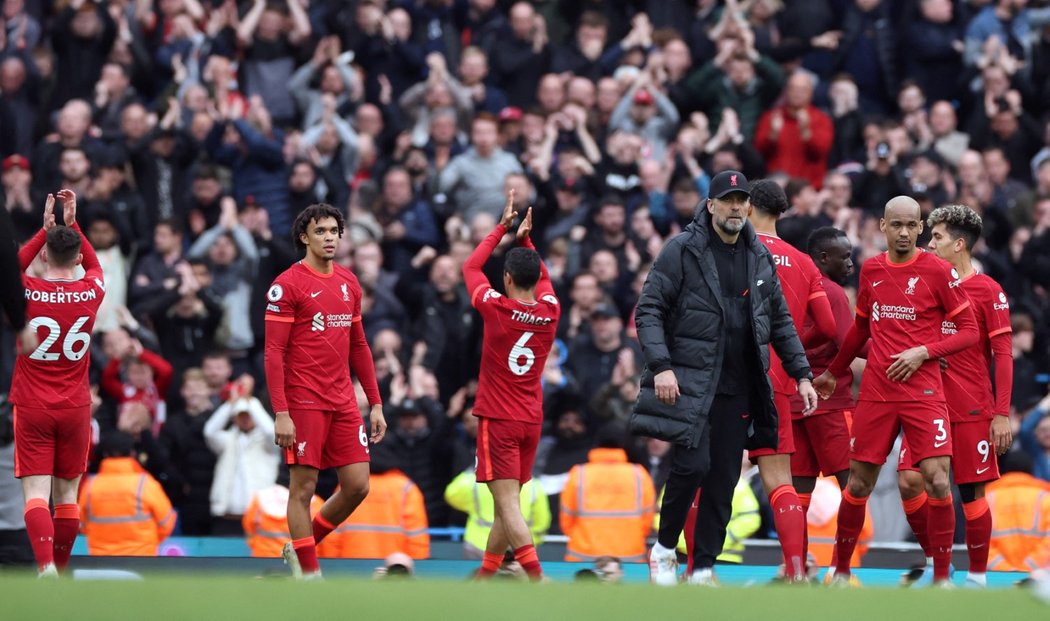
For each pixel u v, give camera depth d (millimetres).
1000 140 58969
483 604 19062
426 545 37844
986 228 54750
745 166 55281
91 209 51312
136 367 46188
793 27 62438
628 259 51250
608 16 63375
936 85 61750
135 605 18531
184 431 44719
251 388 44219
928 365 30938
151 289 50469
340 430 31453
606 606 19156
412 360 46344
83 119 55594
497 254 50906
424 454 44219
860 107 61719
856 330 31703
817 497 38000
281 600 19109
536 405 32344
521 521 31656
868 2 62156
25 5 64188
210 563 35938
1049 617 18922
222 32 60031
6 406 37719
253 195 55156
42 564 31156
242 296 51938
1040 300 53406
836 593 20922
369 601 19156
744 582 33250
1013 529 37812
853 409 33562
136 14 62031
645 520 37719
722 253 29672
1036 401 45781
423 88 58500
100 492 37750
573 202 53562
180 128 56219
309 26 60500
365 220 53219
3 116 58625
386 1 61438
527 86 60125
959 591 21328
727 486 29875
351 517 37188
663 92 58281
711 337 29391
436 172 54781
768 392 29469
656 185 54188
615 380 45875
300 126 59500
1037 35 61875
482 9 62156
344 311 31438
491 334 32031
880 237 51875
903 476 31781
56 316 31750
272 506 37938
